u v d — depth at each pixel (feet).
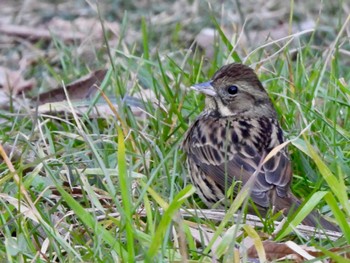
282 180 36.68
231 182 37.73
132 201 34.37
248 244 32.14
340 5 49.08
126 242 31.94
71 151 39.06
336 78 42.65
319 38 57.62
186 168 39.91
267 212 35.01
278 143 38.45
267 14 60.13
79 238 32.63
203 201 38.78
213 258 30.42
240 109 40.40
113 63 43.57
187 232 31.89
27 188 34.99
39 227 33.91
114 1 62.13
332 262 31.24
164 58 49.03
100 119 42.73
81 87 46.01
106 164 38.17
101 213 35.55
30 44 58.08
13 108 46.21
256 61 46.93
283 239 33.83
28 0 62.95
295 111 42.01
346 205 32.73
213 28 58.75
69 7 62.34
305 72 43.88
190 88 41.42
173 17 59.98
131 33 58.23
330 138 40.40
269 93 42.73
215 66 45.75
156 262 30.19
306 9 60.34
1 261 31.32
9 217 34.09
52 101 46.14
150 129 42.24
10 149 39.78
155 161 38.01
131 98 44.04
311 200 33.09
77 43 58.08
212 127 39.29
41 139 40.19
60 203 35.32
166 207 31.78
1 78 52.47
